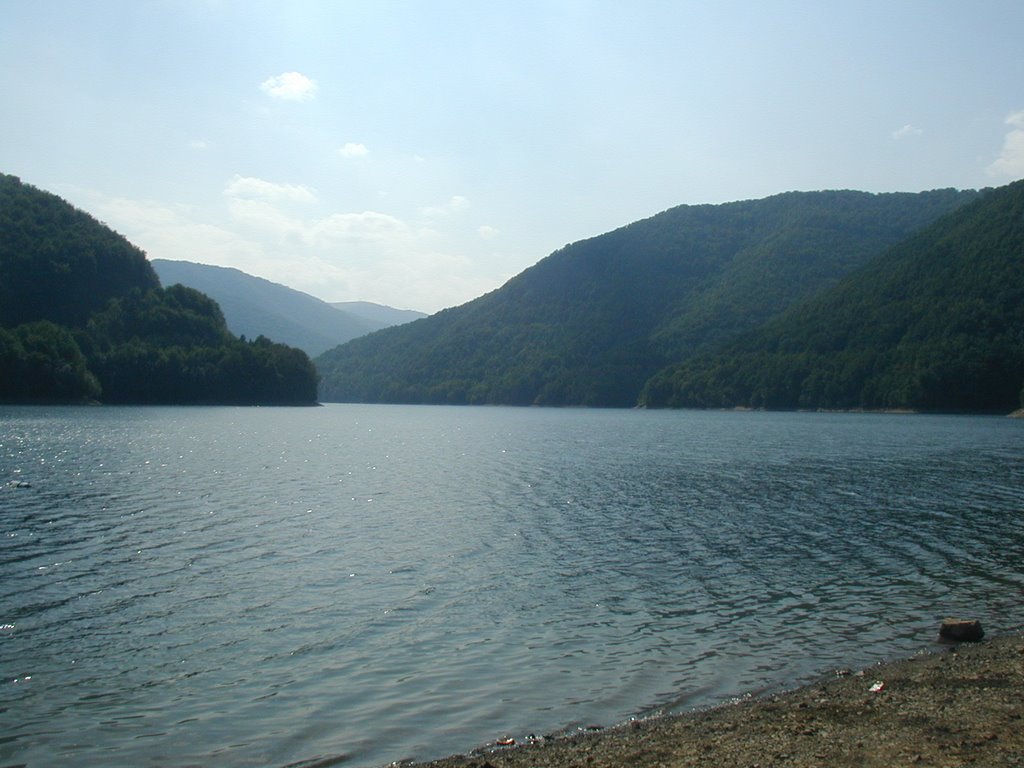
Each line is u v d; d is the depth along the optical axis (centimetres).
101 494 4181
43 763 1252
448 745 1316
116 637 1877
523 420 17125
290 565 2619
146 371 18975
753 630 1961
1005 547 2959
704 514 3738
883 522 3512
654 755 1234
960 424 13625
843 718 1370
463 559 2738
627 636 1912
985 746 1218
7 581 2361
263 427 11988
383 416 19462
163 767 1241
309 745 1320
